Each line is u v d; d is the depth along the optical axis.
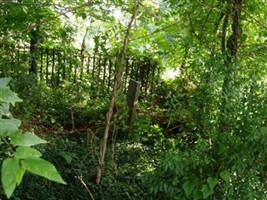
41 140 0.93
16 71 6.08
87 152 5.64
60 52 8.04
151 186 3.77
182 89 5.73
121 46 5.19
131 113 6.42
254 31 5.93
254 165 3.58
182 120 5.18
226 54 4.02
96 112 7.28
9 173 0.83
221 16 5.06
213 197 3.69
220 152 3.61
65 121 7.00
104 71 8.38
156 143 6.25
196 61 4.03
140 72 8.56
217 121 3.82
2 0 3.07
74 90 7.68
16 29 5.45
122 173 5.26
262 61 4.98
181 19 5.61
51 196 4.49
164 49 7.04
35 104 6.49
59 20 6.55
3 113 1.11
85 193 4.69
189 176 3.66
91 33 7.59
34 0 5.35
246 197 3.52
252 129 3.46
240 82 3.78
